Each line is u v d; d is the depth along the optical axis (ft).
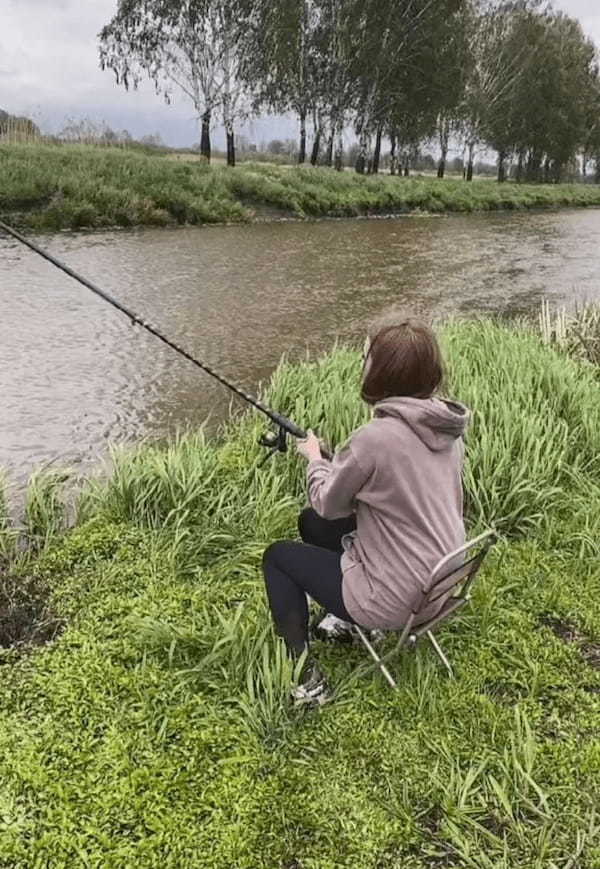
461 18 133.28
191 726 9.06
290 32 99.30
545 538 13.74
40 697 9.43
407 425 8.34
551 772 8.65
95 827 7.68
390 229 72.74
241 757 8.60
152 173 66.69
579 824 8.01
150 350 27.09
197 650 10.37
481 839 7.82
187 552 12.76
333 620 10.48
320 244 57.57
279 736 8.96
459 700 9.67
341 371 18.69
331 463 9.16
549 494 14.48
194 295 36.65
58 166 61.11
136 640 10.41
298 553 9.50
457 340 21.66
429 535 8.44
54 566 12.55
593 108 205.36
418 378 8.39
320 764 8.65
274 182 78.13
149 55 95.71
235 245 53.78
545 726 9.40
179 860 7.43
